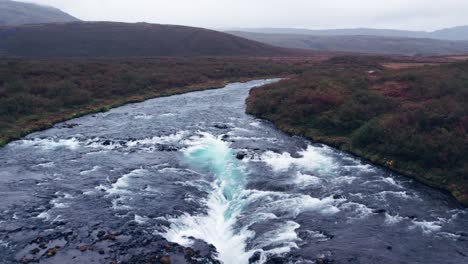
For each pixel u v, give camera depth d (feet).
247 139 97.76
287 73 254.27
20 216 53.78
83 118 121.80
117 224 51.80
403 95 118.83
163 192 63.67
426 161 75.15
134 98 155.94
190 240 49.06
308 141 97.96
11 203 58.18
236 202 61.77
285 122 112.68
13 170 73.41
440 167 72.90
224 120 120.26
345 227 53.26
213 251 46.55
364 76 157.99
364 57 298.56
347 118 102.12
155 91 173.88
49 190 63.62
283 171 75.31
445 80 124.77
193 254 45.16
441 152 74.64
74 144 92.07
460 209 60.08
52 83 150.71
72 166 76.07
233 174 73.51
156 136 99.14
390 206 60.29
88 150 87.30
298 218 55.62
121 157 82.28
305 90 130.82
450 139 76.95
